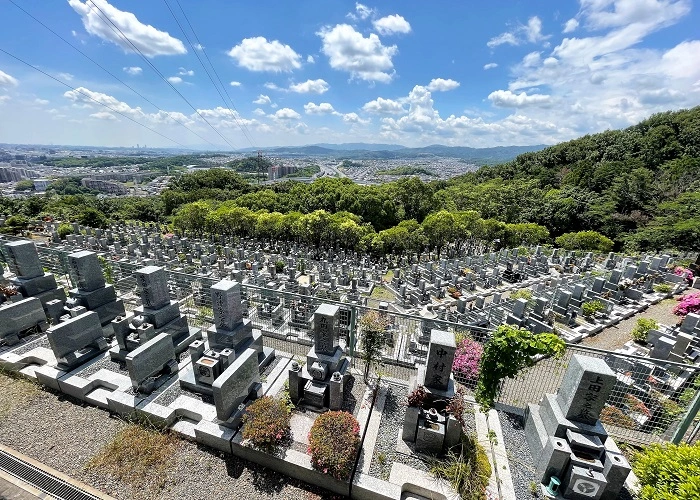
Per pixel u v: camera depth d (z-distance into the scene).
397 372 9.98
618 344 14.55
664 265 23.92
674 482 5.14
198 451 6.65
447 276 25.25
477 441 6.84
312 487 6.09
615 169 53.94
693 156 52.09
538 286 21.59
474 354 9.09
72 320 8.78
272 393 8.14
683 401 8.80
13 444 6.60
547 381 9.98
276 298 14.05
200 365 7.98
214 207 53.06
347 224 34.69
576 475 5.55
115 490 5.78
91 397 7.83
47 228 35.81
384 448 6.75
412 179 53.41
